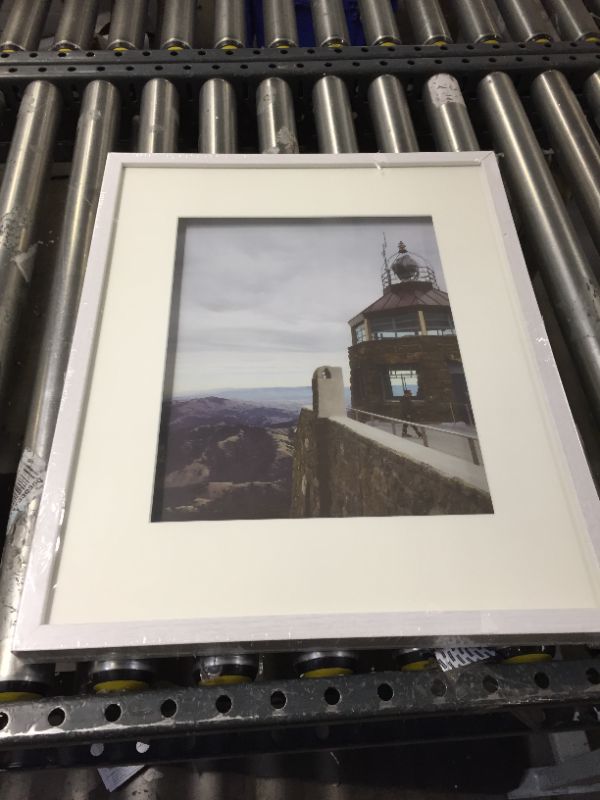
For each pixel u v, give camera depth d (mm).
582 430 721
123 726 409
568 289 669
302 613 429
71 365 514
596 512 467
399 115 789
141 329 548
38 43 900
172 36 867
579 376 653
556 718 491
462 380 536
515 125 791
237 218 626
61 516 453
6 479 652
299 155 658
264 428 513
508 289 588
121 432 497
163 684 513
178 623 420
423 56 853
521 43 875
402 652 472
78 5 902
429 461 498
